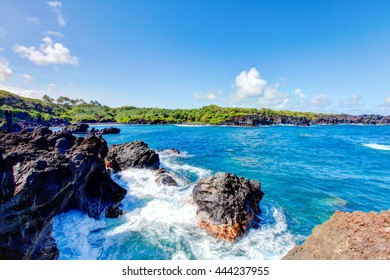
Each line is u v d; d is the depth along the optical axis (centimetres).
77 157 1331
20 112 12406
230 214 1350
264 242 1280
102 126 14288
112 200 1602
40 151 998
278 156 4025
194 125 15938
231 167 3089
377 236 721
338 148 5262
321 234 858
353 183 2448
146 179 2241
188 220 1462
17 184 782
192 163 3312
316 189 2233
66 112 19775
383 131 11931
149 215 1516
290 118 17900
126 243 1221
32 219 826
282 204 1845
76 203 1409
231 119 16038
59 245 1136
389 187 2325
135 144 2859
